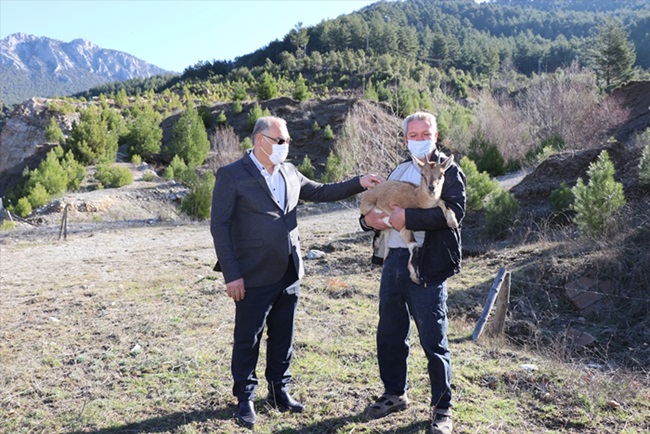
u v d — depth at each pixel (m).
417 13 192.75
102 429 4.44
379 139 25.38
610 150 15.35
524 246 11.38
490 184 15.00
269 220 4.47
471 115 37.53
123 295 8.95
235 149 36.12
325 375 5.45
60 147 36.38
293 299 4.73
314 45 129.38
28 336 6.88
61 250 14.92
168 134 43.28
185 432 4.35
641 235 9.80
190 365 5.74
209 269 11.05
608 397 5.03
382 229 4.49
